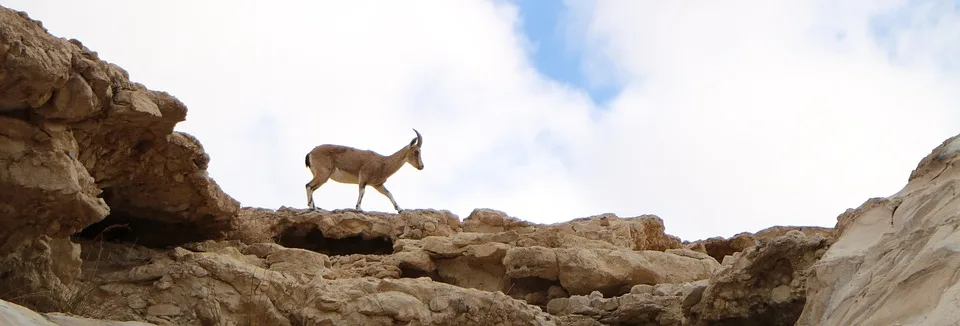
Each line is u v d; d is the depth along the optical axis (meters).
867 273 8.74
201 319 11.75
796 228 19.31
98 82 10.35
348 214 18.80
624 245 17.56
